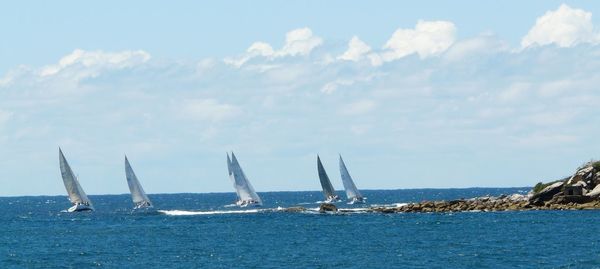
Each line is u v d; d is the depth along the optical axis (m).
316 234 176.12
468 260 128.62
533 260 127.25
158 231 191.75
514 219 196.50
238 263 129.62
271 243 158.75
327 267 123.50
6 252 151.12
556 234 162.00
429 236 166.50
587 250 137.88
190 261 133.38
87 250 151.88
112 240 170.75
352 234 174.75
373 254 138.38
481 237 161.38
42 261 137.12
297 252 142.88
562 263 123.56
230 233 182.62
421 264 125.38
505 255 133.62
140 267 127.75
